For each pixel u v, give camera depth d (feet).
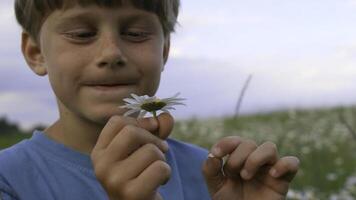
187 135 9.94
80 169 1.78
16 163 1.79
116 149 1.36
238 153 1.69
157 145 1.39
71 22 1.65
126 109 1.63
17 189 1.75
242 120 12.14
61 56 1.66
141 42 1.69
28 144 1.86
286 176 1.71
